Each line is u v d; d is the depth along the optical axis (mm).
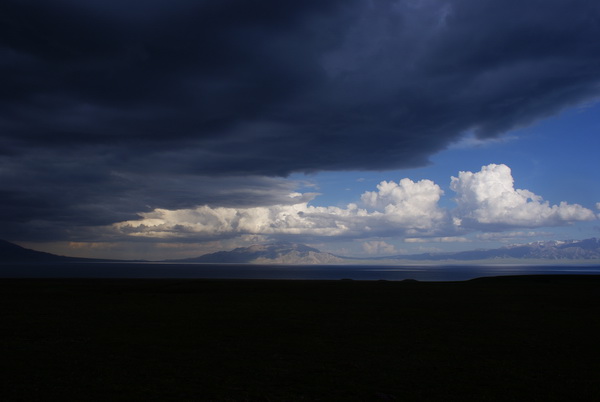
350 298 45406
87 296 45906
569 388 14508
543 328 26188
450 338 22844
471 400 13281
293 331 24500
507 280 79688
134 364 16812
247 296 47219
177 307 35781
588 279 79125
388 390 14109
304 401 12914
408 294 51031
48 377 14828
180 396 13141
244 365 16922
